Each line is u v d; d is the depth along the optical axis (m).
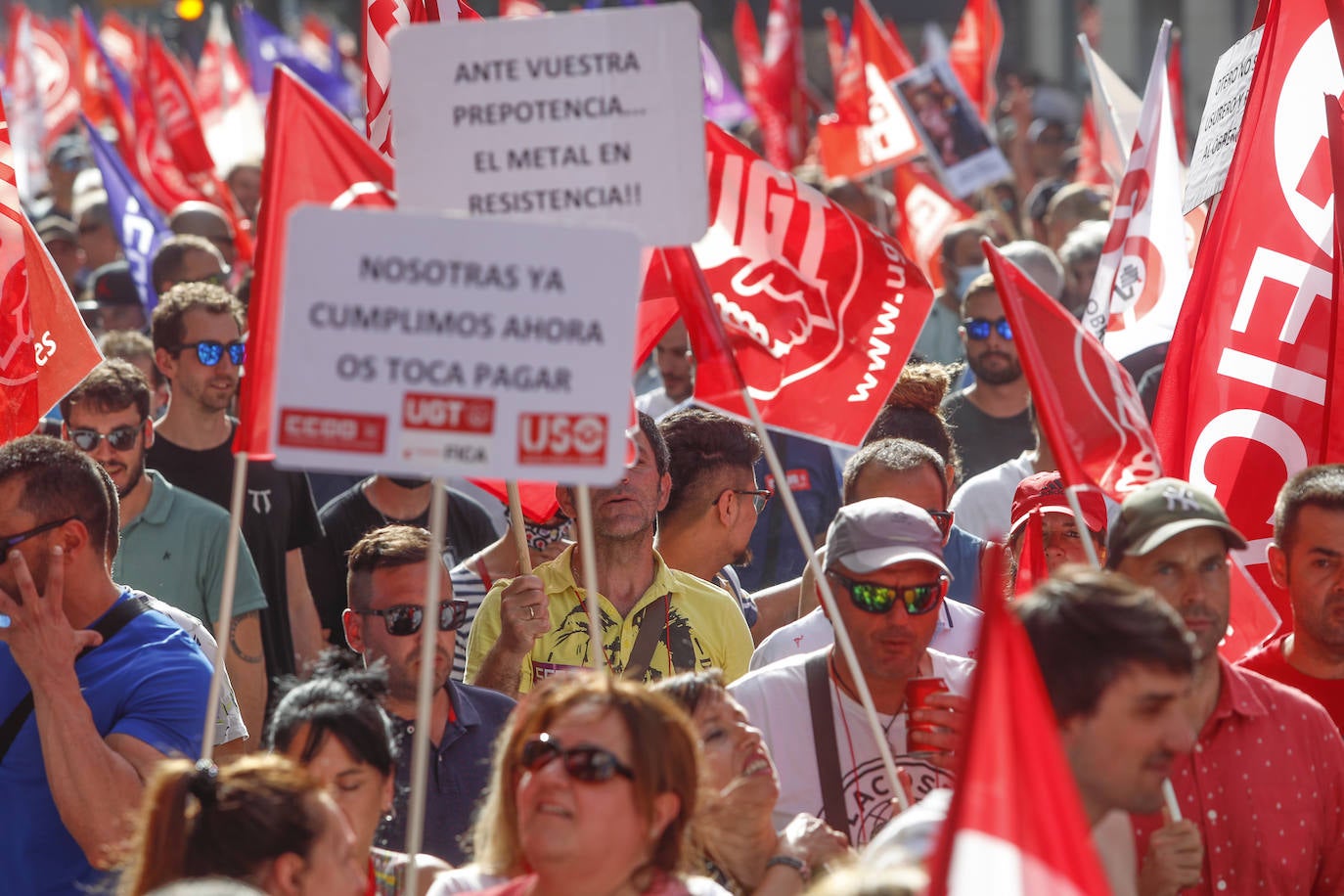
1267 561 14.70
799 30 48.09
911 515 12.84
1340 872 11.84
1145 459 12.39
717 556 17.44
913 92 34.81
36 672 11.92
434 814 13.40
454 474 9.89
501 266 9.92
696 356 12.70
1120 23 111.25
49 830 12.43
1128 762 8.97
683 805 9.48
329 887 9.01
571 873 9.21
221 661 11.45
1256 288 14.97
